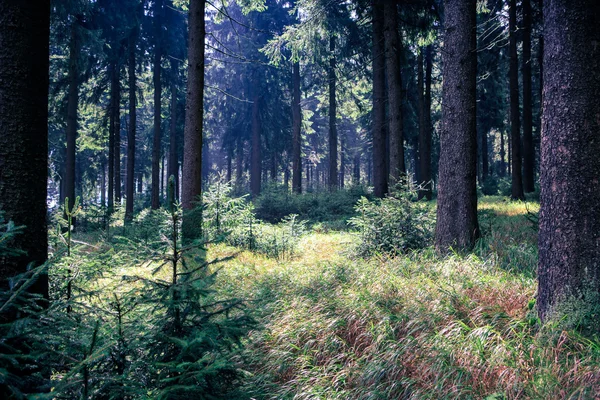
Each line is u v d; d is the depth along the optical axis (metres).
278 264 9.19
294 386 4.04
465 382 3.66
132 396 2.76
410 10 16.34
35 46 3.31
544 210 4.61
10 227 2.65
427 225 9.64
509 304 5.04
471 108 8.51
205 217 11.27
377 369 3.97
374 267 7.14
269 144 34.88
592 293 4.20
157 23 23.20
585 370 3.48
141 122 42.84
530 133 22.05
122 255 3.97
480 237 8.41
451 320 4.66
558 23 4.50
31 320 2.41
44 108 3.42
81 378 2.50
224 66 34.41
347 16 18.80
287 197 22.16
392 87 15.73
